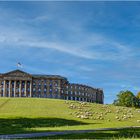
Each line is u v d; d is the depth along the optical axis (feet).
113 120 342.85
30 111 379.55
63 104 447.83
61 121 302.45
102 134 158.51
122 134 160.04
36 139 133.28
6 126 248.73
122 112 414.00
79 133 164.66
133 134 158.20
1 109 396.98
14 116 316.40
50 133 172.96
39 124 272.31
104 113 390.83
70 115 356.38
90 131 180.45
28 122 279.49
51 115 347.15
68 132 175.73
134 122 327.47
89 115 364.17
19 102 465.06
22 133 183.01
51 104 444.55
